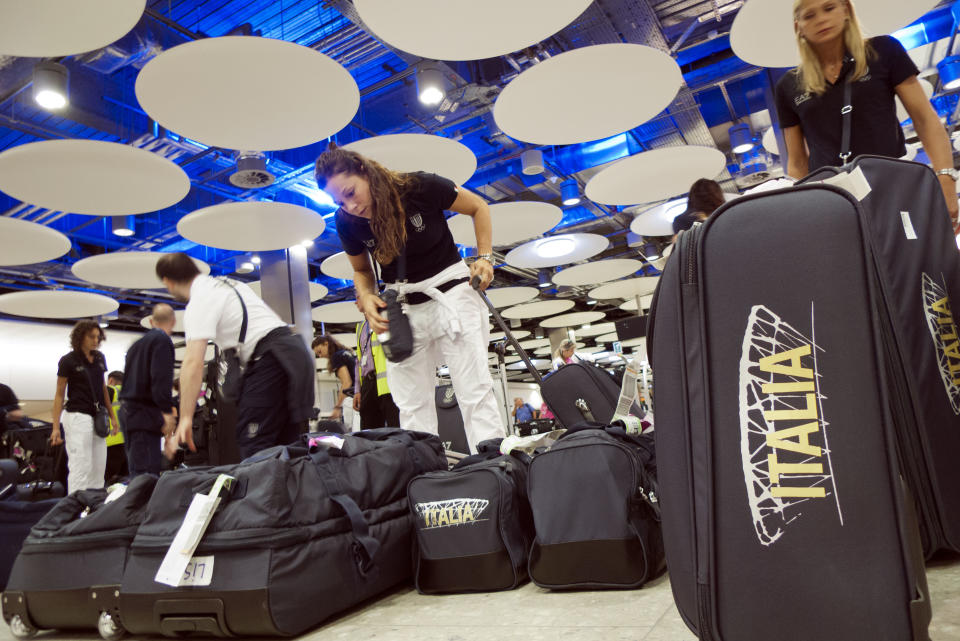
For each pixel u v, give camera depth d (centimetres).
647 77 455
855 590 80
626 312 2081
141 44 579
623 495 163
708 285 94
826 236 90
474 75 700
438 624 153
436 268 234
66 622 185
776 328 90
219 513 163
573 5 355
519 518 187
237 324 235
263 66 366
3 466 303
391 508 198
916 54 739
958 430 136
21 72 596
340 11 552
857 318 87
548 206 711
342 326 1750
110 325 1427
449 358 237
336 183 213
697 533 90
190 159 792
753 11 398
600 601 153
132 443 330
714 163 645
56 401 457
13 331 1212
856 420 85
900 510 81
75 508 204
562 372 244
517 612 153
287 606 154
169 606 161
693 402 94
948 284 143
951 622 103
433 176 232
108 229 1045
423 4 343
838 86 182
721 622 85
